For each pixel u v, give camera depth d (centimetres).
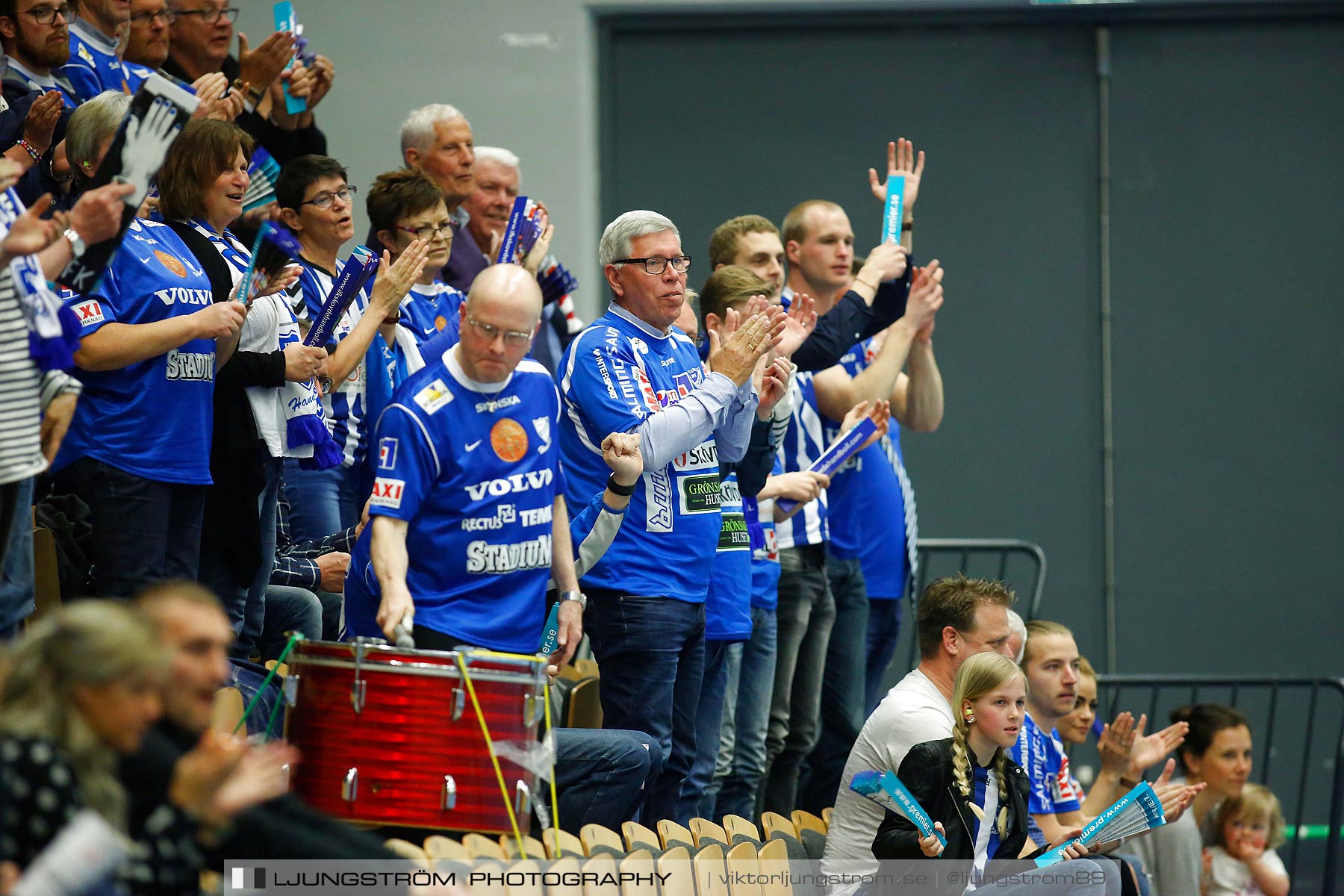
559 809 1256
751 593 1521
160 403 1231
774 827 1545
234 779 791
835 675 1792
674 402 1384
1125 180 2878
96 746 751
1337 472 2866
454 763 1058
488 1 2742
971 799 1352
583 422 1374
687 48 2869
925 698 1415
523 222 1541
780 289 1798
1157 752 1677
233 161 1340
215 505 1330
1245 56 2889
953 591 1500
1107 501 2852
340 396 1521
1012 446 2855
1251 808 2036
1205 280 2877
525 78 2745
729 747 1526
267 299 1380
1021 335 2869
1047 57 2884
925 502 2847
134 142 1062
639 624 1330
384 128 2709
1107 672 2833
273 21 2655
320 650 1073
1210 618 2844
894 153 1823
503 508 1173
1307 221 2881
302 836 904
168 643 812
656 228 1387
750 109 2870
